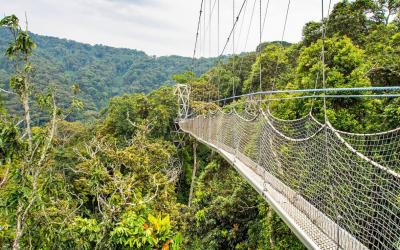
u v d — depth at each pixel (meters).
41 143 3.53
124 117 20.98
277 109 9.01
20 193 3.18
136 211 5.79
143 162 11.41
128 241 4.38
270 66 17.02
